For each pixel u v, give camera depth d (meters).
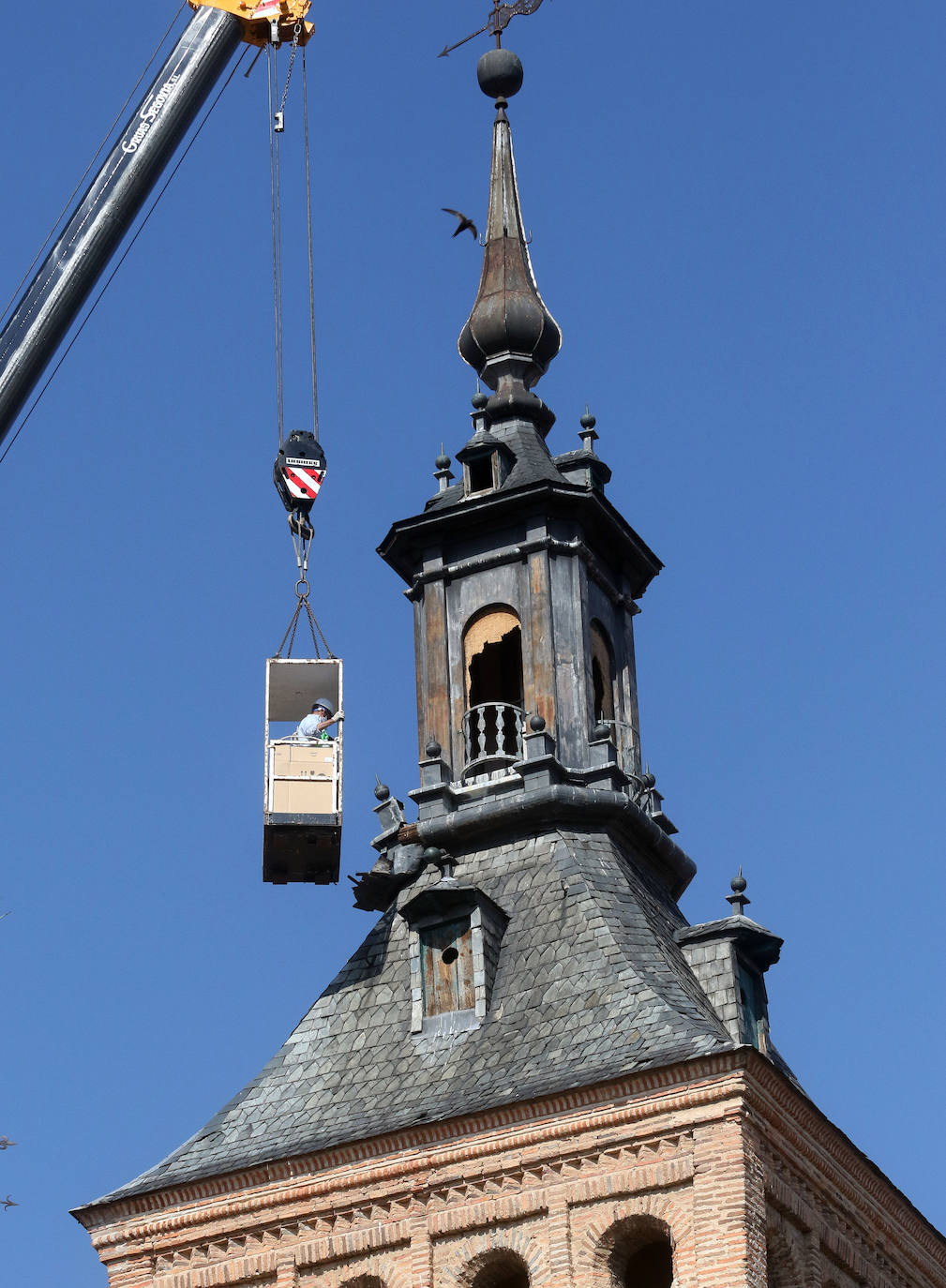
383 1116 86.19
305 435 88.88
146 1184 86.94
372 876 91.25
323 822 85.50
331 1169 85.50
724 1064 82.94
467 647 93.25
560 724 91.81
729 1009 87.69
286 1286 84.94
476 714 92.81
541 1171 83.62
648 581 96.50
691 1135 82.75
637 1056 84.19
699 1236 81.75
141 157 81.44
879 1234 87.88
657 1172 82.69
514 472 94.38
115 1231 86.75
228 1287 85.56
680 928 90.44
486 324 96.94
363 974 90.19
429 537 94.19
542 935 88.62
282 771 85.88
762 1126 83.38
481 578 93.62
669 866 92.75
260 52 84.38
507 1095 84.62
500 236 98.31
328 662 86.75
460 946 88.62
